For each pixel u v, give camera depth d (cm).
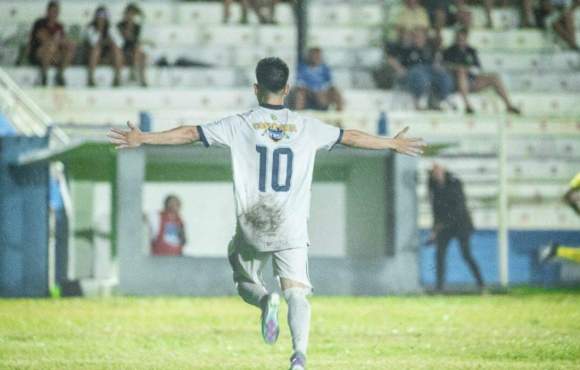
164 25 7175
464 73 6512
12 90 5534
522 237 5838
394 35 6844
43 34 6581
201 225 5547
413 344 2541
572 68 7294
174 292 4666
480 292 4984
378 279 4784
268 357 2258
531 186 6512
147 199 5484
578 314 3547
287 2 7400
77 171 5247
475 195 6438
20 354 2302
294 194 1788
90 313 3562
